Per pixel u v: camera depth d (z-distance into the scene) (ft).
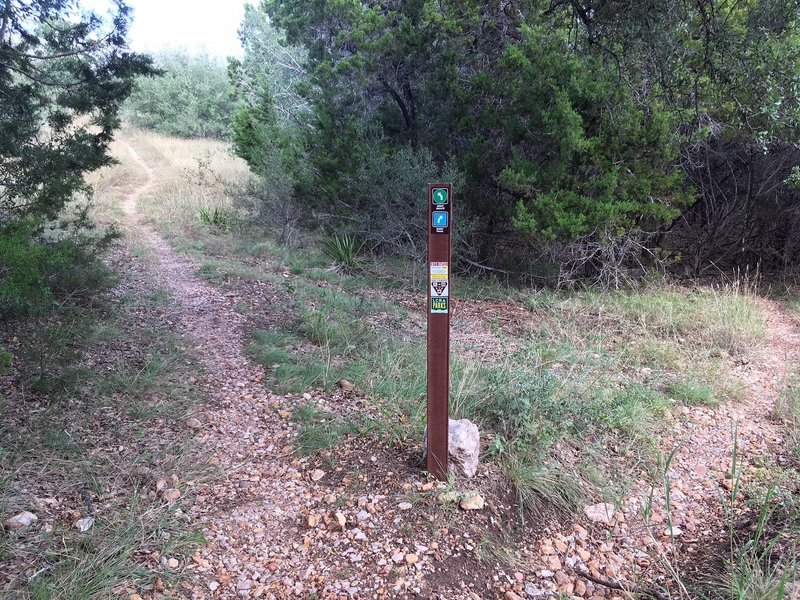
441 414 10.38
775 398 15.99
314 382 15.10
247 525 9.52
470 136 28.76
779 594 7.39
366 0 33.60
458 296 25.80
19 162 17.42
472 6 28.40
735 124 24.52
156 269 25.12
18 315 15.49
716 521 10.71
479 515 10.03
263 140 35.14
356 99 32.35
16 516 8.84
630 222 25.84
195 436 12.09
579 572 9.29
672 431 13.80
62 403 12.45
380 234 28.99
